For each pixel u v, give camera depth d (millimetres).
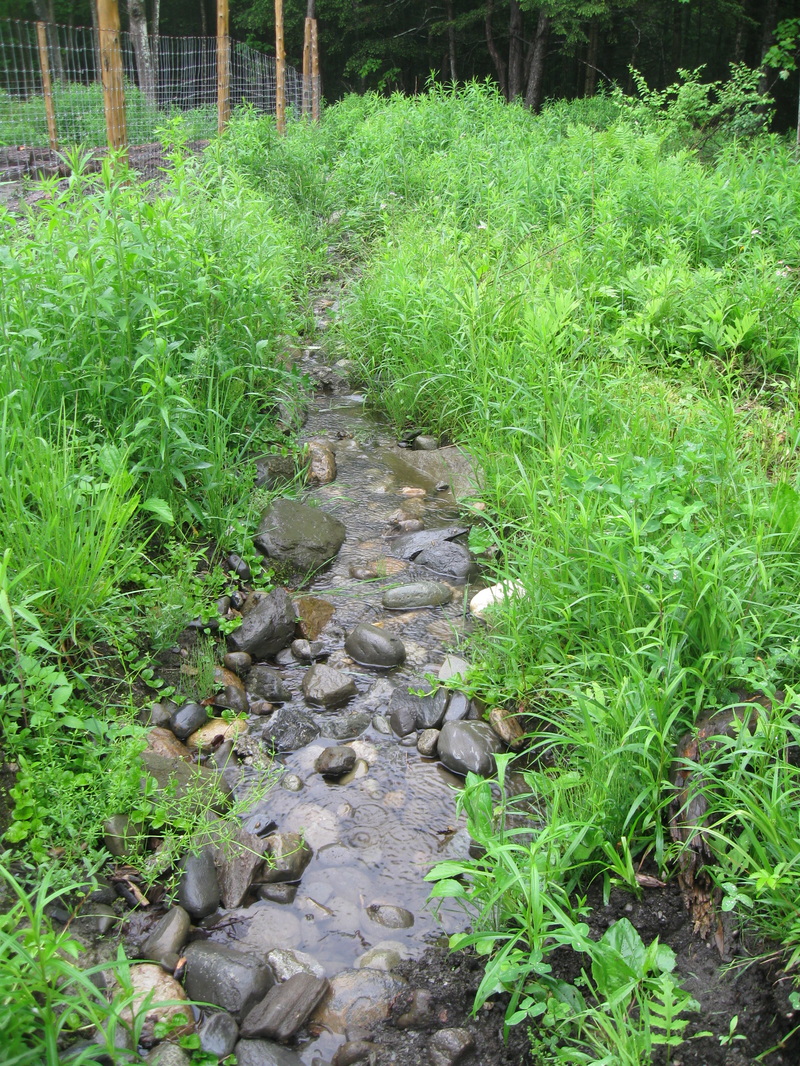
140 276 4320
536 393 4875
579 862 2525
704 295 5855
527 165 9039
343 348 6535
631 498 3207
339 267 8289
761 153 10008
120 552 3543
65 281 4066
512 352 5305
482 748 3111
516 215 7719
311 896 2637
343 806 2951
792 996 2098
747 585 3012
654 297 5734
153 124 13867
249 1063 2133
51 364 3994
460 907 2602
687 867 2465
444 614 3949
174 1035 2180
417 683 3512
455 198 8523
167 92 18984
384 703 3436
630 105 13508
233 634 3635
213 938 2498
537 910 2158
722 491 3527
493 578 4152
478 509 4535
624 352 5258
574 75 32531
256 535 4207
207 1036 2178
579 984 2268
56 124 13875
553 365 4816
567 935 2160
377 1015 2285
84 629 3201
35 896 2426
